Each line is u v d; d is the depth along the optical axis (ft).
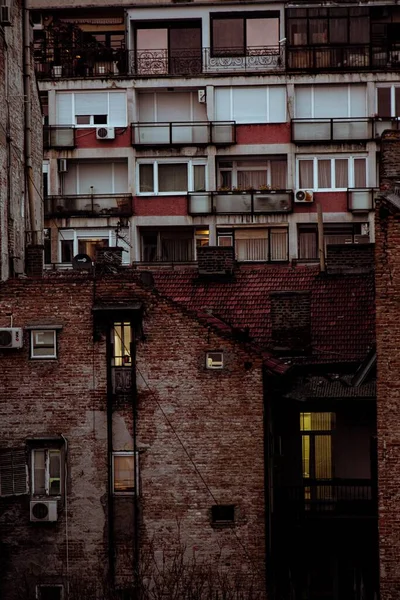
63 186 226.99
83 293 120.67
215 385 119.85
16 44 144.05
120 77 225.76
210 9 230.27
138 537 119.24
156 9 231.09
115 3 234.79
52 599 119.24
